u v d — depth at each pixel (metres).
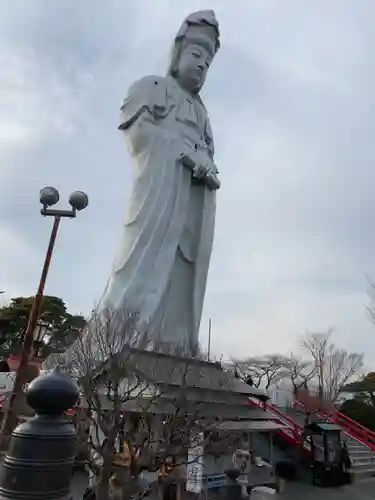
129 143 35.28
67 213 16.84
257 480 21.86
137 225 32.38
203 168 35.53
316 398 52.66
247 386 24.67
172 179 33.84
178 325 33.41
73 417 14.02
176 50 39.56
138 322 25.00
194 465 15.59
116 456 13.27
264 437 29.56
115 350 18.00
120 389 15.77
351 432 35.44
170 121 35.81
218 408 19.80
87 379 14.39
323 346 123.75
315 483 25.23
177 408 13.84
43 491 4.49
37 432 4.66
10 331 50.62
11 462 4.59
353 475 26.33
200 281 34.78
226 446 18.88
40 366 24.75
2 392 25.69
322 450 26.05
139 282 30.64
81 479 17.47
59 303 50.12
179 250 34.59
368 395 57.91
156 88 36.00
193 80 38.78
